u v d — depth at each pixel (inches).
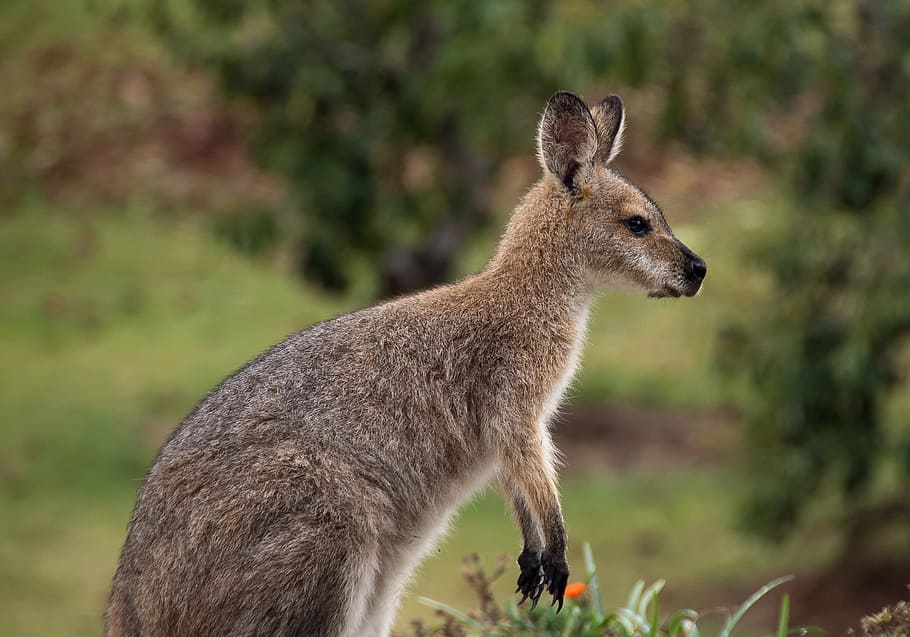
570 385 318.0
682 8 593.0
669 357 873.5
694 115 626.8
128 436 722.8
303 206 685.9
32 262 925.8
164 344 831.7
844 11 626.2
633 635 300.2
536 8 580.7
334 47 687.7
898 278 559.2
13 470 682.2
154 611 262.1
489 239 913.5
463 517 684.7
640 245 309.9
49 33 1195.9
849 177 589.0
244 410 270.2
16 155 1063.6
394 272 761.6
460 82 595.2
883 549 626.2
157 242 963.3
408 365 284.2
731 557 645.9
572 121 308.0
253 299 902.4
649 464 754.2
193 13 685.9
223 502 261.4
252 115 898.7
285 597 259.4
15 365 794.2
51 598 558.3
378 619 288.4
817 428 595.8
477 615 310.7
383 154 725.3
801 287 594.6
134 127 1101.7
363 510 269.7
